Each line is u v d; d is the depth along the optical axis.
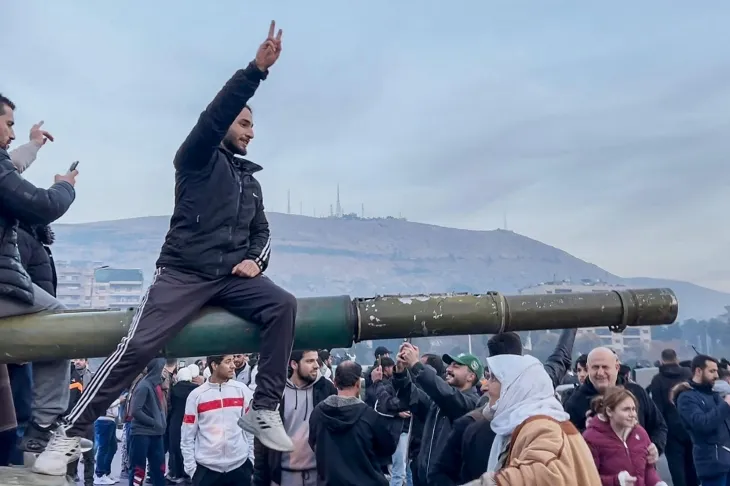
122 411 12.84
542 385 3.59
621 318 4.14
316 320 3.88
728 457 7.68
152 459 9.98
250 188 4.02
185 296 3.76
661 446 6.35
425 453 6.04
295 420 6.02
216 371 7.12
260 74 3.67
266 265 4.02
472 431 4.83
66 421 3.55
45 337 3.74
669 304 4.18
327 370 10.35
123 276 188.00
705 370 7.85
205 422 7.00
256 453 6.07
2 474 3.45
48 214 3.77
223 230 3.86
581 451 3.38
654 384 9.16
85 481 10.12
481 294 4.12
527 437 3.36
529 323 4.07
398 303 3.98
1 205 3.72
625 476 4.84
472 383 6.38
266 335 3.80
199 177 3.86
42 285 4.69
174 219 3.90
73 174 4.03
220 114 3.69
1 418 4.26
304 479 5.94
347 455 5.44
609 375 5.90
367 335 3.96
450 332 4.00
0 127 3.88
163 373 11.99
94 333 3.78
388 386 7.04
